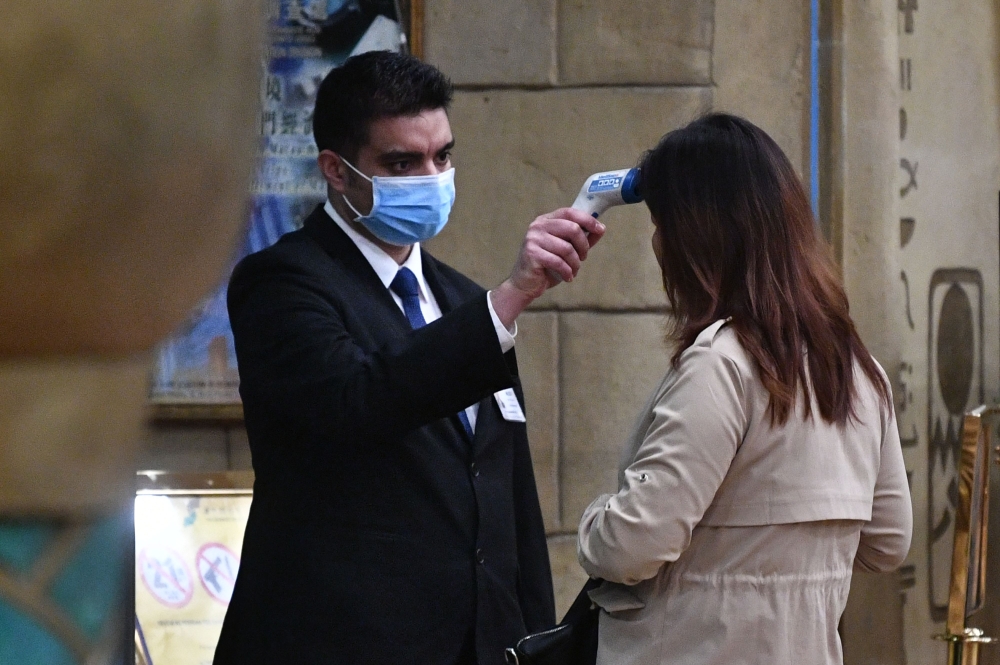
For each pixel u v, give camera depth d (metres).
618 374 13.41
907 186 15.15
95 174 0.50
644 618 6.89
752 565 6.71
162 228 0.52
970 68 16.06
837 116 14.07
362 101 8.48
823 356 6.85
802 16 13.73
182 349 12.46
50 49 0.49
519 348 13.45
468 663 7.86
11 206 0.49
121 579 0.57
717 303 6.94
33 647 0.54
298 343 7.57
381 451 7.81
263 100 0.62
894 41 14.52
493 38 13.34
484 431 8.30
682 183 7.11
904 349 14.97
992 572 14.36
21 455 0.52
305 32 12.67
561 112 13.41
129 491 0.55
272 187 12.57
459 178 13.39
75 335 0.52
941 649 15.49
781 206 7.04
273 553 7.83
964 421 11.29
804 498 6.68
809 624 6.79
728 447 6.60
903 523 7.54
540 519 8.86
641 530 6.54
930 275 15.50
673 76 13.45
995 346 16.39
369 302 8.19
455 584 7.82
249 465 12.82
